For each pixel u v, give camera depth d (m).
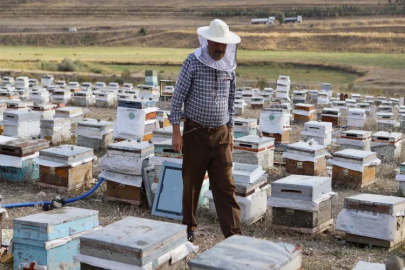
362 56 87.25
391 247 7.62
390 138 14.49
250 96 28.91
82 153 10.55
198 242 7.77
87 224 6.42
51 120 15.16
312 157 11.83
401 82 51.97
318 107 28.17
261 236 8.19
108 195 9.70
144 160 9.48
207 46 6.45
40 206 9.38
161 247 5.24
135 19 185.75
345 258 7.29
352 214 7.85
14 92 24.38
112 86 30.58
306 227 8.22
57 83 32.94
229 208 6.72
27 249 6.06
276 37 113.00
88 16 190.75
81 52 96.38
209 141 6.57
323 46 108.38
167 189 8.97
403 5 174.75
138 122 14.22
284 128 15.95
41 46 131.62
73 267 6.26
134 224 5.66
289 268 4.45
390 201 7.72
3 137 11.62
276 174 12.77
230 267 4.18
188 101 6.59
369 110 25.02
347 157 11.55
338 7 177.25
